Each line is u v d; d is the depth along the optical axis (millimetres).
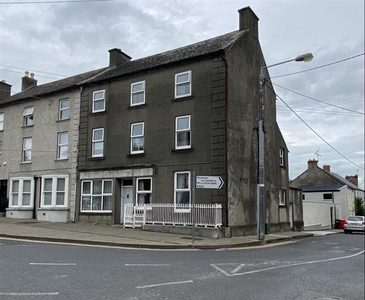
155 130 20297
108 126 22109
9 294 6203
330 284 8359
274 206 23438
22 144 26078
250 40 21641
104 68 25953
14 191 25484
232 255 12164
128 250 12500
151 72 21016
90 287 6840
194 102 19266
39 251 10953
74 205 22422
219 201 17703
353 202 55938
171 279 7816
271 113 24094
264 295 6984
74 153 23172
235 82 19484
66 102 24562
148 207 18906
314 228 34031
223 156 18000
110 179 21359
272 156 23812
